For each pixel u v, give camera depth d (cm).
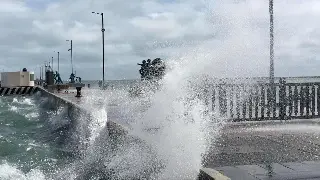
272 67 1490
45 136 1892
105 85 4275
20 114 3325
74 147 1445
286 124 1280
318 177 628
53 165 1122
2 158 1244
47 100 4241
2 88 6550
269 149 881
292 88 1532
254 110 1412
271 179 618
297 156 806
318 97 1414
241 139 1002
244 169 689
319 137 1044
